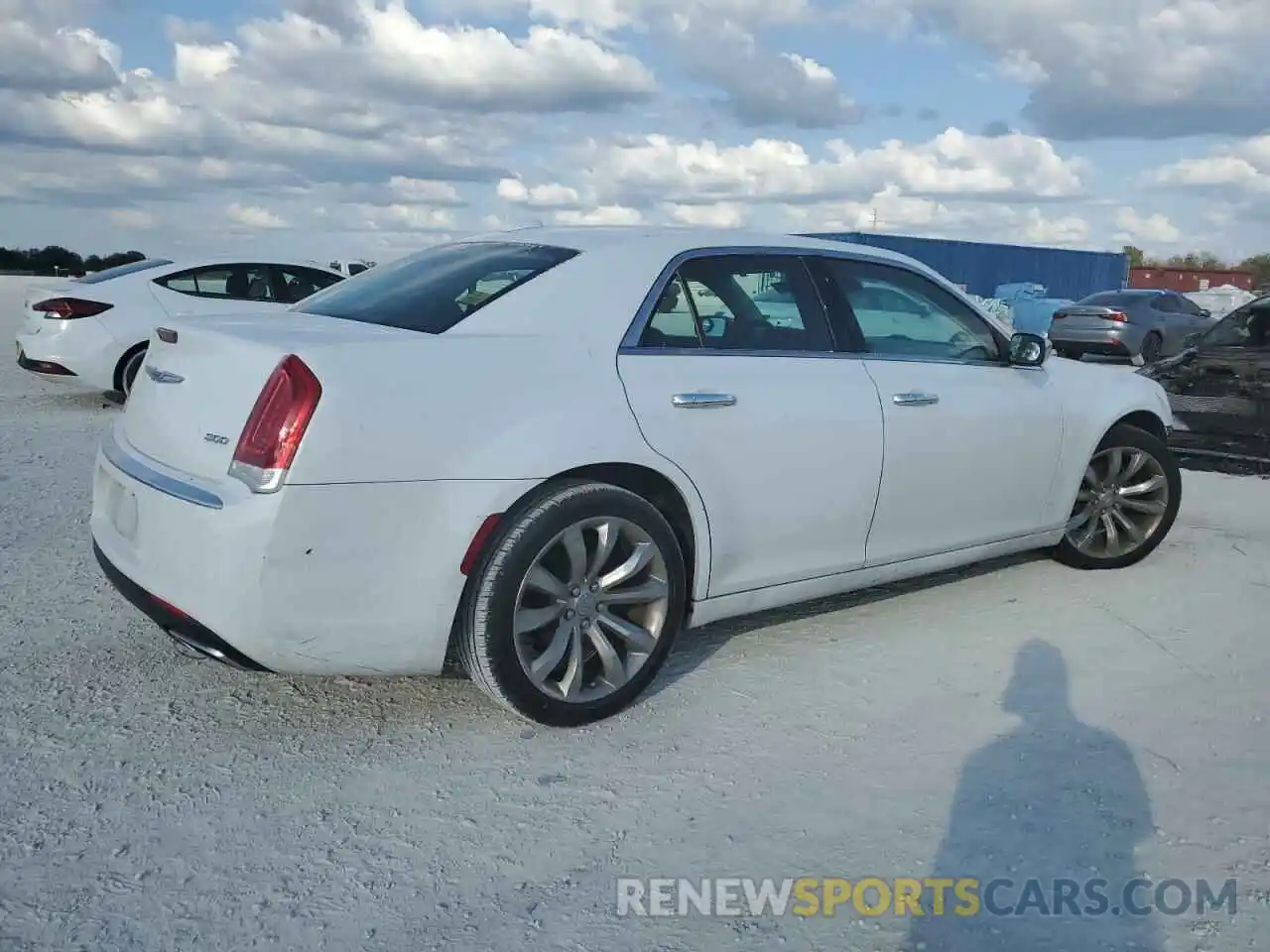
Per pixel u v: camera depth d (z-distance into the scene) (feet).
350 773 10.52
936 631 14.57
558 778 10.48
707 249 12.93
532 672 10.95
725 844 9.42
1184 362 26.50
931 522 14.47
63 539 17.98
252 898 8.52
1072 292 114.73
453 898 8.59
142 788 10.11
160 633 13.91
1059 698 12.44
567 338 11.46
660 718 11.80
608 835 9.52
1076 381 16.52
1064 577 17.08
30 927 8.08
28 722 11.35
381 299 12.27
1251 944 8.18
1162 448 17.47
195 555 9.92
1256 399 25.05
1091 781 10.53
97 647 13.42
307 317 12.01
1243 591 16.48
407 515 10.15
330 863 9.03
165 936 8.04
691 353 12.22
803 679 12.88
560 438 10.81
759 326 13.00
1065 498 16.39
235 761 10.69
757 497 12.48
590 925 8.30
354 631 10.20
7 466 23.71
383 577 10.17
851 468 13.26
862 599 15.87
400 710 11.91
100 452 12.08
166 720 11.51
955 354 15.06
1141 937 8.25
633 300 12.01
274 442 9.72
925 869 9.10
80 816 9.60
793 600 13.46
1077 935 8.26
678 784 10.40
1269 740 11.48
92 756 10.69
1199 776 10.67
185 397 10.80
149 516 10.44
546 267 12.11
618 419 11.25
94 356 31.40
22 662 12.87
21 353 32.35
